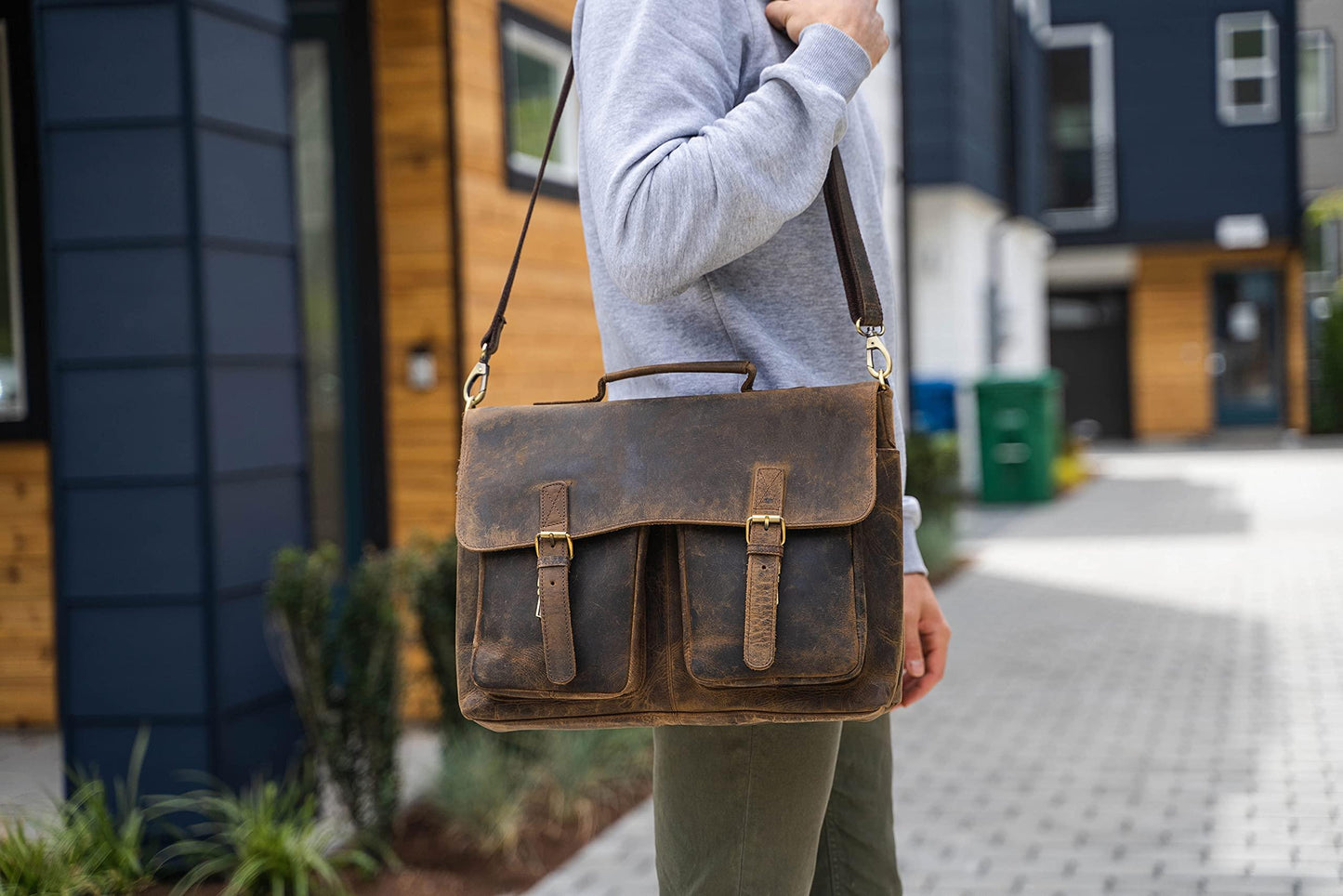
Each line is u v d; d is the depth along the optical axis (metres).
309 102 5.03
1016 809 4.02
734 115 1.33
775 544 1.30
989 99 14.95
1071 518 11.66
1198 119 19.58
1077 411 20.91
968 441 13.32
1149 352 20.45
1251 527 10.52
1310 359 20.12
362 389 5.03
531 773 3.96
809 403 1.35
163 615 3.44
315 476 5.09
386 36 4.94
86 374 3.45
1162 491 13.45
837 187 1.42
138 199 3.41
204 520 3.42
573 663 1.33
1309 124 20.20
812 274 1.47
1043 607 7.52
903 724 5.08
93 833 3.32
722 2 1.44
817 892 1.79
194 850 3.36
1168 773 4.34
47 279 3.46
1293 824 3.79
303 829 3.42
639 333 1.49
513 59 5.37
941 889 3.38
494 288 5.13
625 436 1.39
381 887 3.38
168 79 3.38
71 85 3.43
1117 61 19.75
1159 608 7.35
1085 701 5.37
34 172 4.87
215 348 3.45
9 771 4.47
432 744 4.71
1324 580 8.00
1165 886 3.36
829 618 1.29
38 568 5.07
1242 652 6.18
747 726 1.44
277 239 3.72
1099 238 19.94
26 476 5.02
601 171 1.36
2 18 4.81
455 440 4.98
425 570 3.96
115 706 3.47
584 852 3.66
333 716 3.60
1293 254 19.88
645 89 1.36
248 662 3.56
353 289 5.04
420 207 4.94
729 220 1.30
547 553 1.35
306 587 3.50
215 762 3.43
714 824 1.46
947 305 13.70
